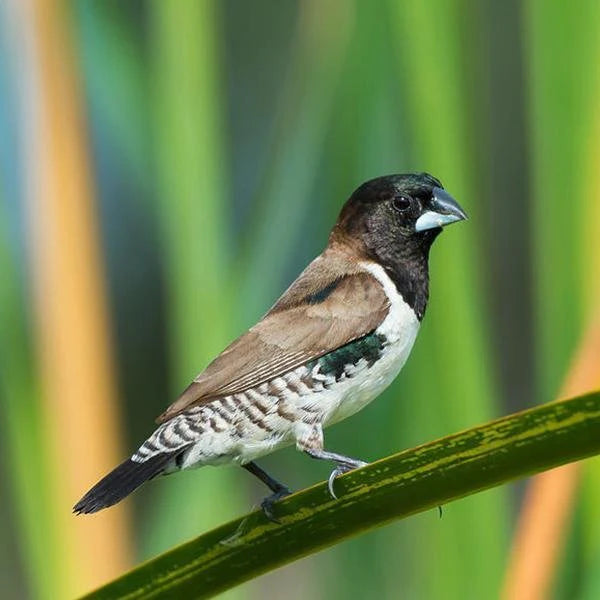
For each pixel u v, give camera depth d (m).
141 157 2.26
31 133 2.24
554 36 2.23
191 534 2.24
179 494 2.24
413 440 2.23
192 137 2.24
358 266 2.24
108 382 2.24
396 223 2.24
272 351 2.22
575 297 2.23
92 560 2.23
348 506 2.16
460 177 2.24
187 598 2.16
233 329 2.24
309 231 2.25
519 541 2.21
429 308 2.23
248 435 2.22
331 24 2.24
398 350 2.23
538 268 2.24
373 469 2.16
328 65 2.24
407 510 2.16
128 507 2.24
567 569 2.22
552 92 2.23
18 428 2.24
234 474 2.24
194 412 2.22
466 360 2.23
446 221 2.23
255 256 2.24
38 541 2.23
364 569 2.23
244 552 2.16
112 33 2.26
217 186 2.24
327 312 2.23
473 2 2.24
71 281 2.24
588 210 2.23
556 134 2.23
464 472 2.15
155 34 2.24
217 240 2.24
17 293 2.24
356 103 2.24
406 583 2.23
